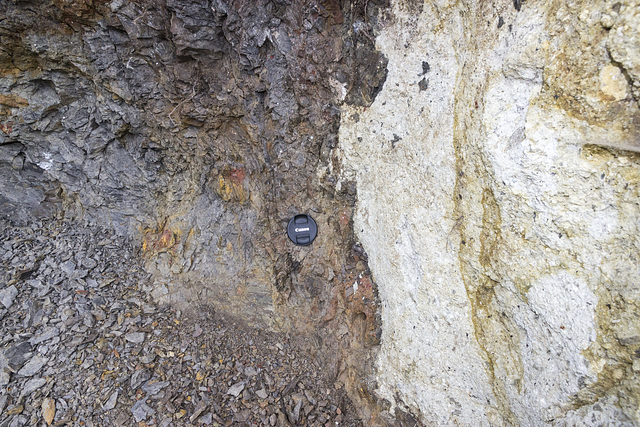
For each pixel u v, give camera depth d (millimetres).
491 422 2096
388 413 2766
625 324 1390
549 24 1585
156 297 3818
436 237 2248
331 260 3238
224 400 3129
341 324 3182
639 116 1353
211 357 3402
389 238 2652
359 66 2729
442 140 2162
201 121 3479
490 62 1826
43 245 3928
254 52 2947
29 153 3885
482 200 1891
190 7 2902
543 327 1677
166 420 2934
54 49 3273
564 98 1544
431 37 2273
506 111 1736
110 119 3631
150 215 4094
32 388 3000
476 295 2059
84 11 3053
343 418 3037
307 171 3219
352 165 2959
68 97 3637
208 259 3803
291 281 3494
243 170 3543
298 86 2971
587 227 1504
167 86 3379
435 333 2322
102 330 3436
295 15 2791
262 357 3445
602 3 1397
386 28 2545
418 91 2359
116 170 3977
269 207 3424
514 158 1683
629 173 1400
